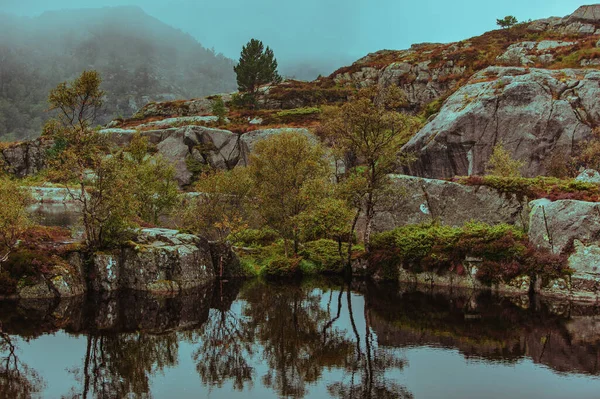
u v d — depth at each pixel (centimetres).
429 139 4578
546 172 4078
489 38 7756
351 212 3216
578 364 1575
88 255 2641
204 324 2083
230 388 1406
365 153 3011
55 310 2216
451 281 2808
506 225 2839
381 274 3070
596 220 2400
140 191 3594
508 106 4306
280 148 3328
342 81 8750
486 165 3938
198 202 3584
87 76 2594
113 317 2148
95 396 1340
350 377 1489
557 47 6431
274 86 9062
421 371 1531
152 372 1529
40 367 1555
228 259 3164
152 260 2688
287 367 1584
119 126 7900
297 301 2517
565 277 2427
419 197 3347
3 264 2411
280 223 3319
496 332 1931
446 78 6906
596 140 3816
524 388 1389
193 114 8575
